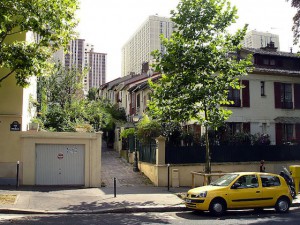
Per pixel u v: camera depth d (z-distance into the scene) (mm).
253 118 27875
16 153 18750
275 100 28859
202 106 17109
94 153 19484
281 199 14016
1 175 18516
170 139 22219
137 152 25234
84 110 31828
